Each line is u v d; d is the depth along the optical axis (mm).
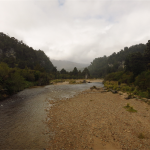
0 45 121562
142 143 6352
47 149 5973
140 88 25078
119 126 8531
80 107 13703
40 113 11609
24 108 13359
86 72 131625
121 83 42031
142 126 8477
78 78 113312
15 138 7020
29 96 20766
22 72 41406
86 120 9711
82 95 22578
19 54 139125
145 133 7434
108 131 7805
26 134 7496
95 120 9703
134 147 6031
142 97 18484
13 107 13750
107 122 9273
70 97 20516
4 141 6703
